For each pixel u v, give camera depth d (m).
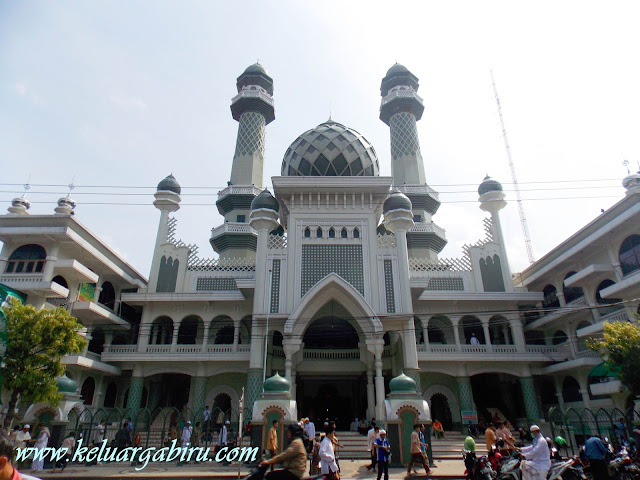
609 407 25.78
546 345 31.80
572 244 29.41
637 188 23.89
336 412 34.16
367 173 34.25
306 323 26.97
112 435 25.30
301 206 30.45
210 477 15.33
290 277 28.33
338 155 33.53
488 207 35.34
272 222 29.66
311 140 34.34
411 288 29.08
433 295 31.14
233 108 46.94
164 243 34.16
